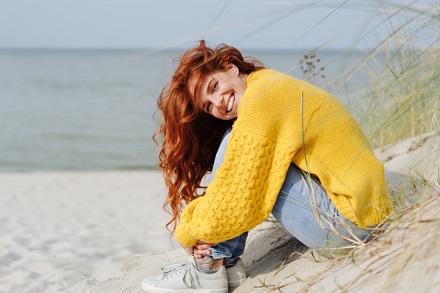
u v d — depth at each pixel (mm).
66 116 20938
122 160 12812
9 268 3723
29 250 4219
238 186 2127
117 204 6496
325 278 2008
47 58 106000
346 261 2045
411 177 2211
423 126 2938
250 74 2342
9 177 8945
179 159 2533
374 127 3293
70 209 6223
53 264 3807
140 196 7023
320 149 2139
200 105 2383
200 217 2186
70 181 8461
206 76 2322
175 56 2455
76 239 4609
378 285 1752
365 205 2113
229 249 2371
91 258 3961
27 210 6195
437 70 2078
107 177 8836
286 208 2184
